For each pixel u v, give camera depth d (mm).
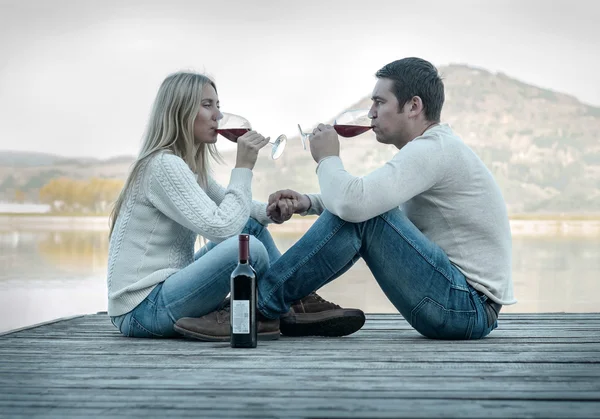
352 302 8031
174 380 1851
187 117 2633
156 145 2625
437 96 2584
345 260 2447
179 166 2539
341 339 2570
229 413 1533
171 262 2633
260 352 2262
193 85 2635
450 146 2447
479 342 2465
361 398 1649
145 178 2574
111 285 2621
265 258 2543
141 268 2590
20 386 1799
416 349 2301
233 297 2352
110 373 1947
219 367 2018
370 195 2342
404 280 2424
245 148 2619
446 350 2279
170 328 2559
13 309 7965
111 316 2670
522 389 1728
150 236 2598
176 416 1519
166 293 2547
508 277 2547
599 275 12211
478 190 2473
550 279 11641
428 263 2404
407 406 1577
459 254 2486
